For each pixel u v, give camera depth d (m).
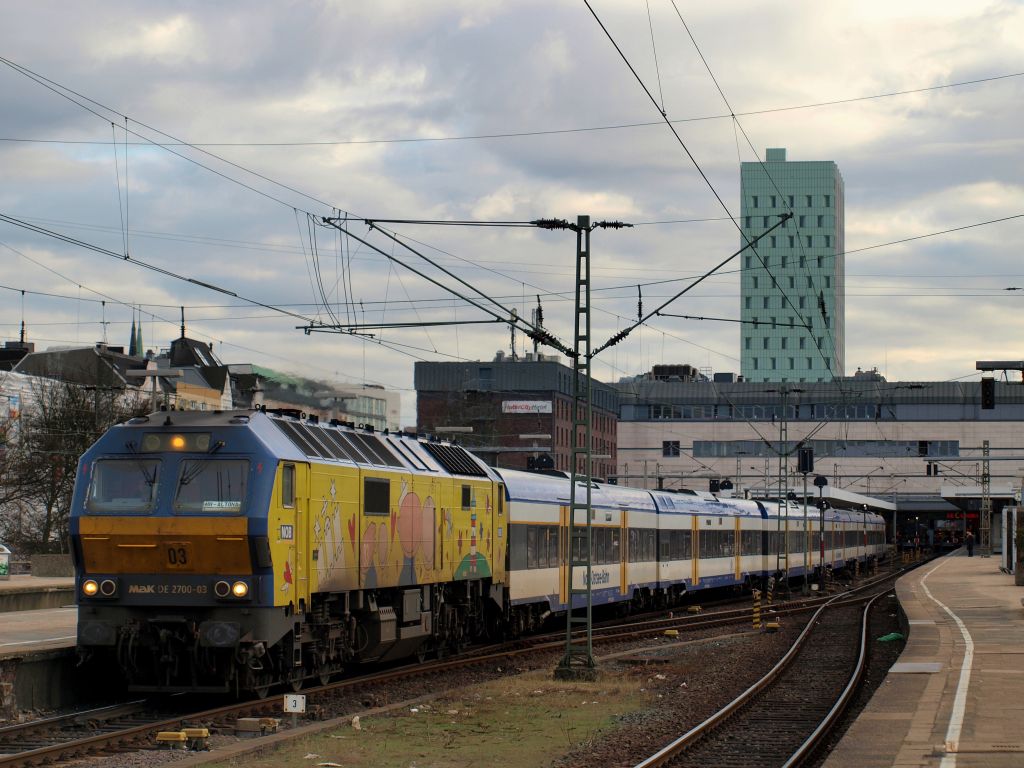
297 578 28.12
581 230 34.94
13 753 21.97
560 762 22.23
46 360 111.81
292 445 28.64
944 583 77.44
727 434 173.38
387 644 33.62
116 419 87.00
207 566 27.22
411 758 22.61
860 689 33.06
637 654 43.22
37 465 83.00
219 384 122.88
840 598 76.56
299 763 21.52
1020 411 166.62
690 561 66.31
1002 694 27.17
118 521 27.48
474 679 35.53
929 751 20.14
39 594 48.91
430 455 37.50
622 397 176.88
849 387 170.00
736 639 49.22
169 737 23.22
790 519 85.62
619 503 55.88
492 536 41.19
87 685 29.41
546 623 53.28
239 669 27.62
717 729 25.89
